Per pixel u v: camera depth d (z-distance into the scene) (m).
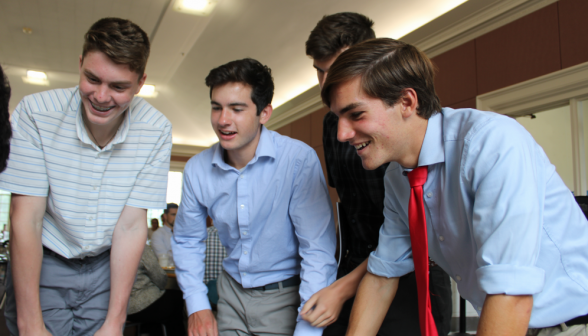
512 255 0.76
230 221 1.54
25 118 1.27
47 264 1.42
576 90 3.33
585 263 0.91
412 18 4.74
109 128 1.34
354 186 1.49
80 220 1.37
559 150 6.66
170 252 4.41
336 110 0.91
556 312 0.89
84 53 1.15
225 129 1.37
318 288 1.37
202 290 1.61
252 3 5.56
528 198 0.77
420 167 0.97
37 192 1.31
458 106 4.35
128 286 1.46
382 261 1.16
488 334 0.75
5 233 6.17
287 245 1.52
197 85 8.27
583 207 1.35
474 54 4.18
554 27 3.49
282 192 1.47
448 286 1.47
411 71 0.88
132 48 1.13
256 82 1.37
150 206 1.50
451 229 0.97
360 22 1.42
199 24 6.17
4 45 6.82
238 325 1.57
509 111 3.86
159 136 1.47
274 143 1.50
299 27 5.71
